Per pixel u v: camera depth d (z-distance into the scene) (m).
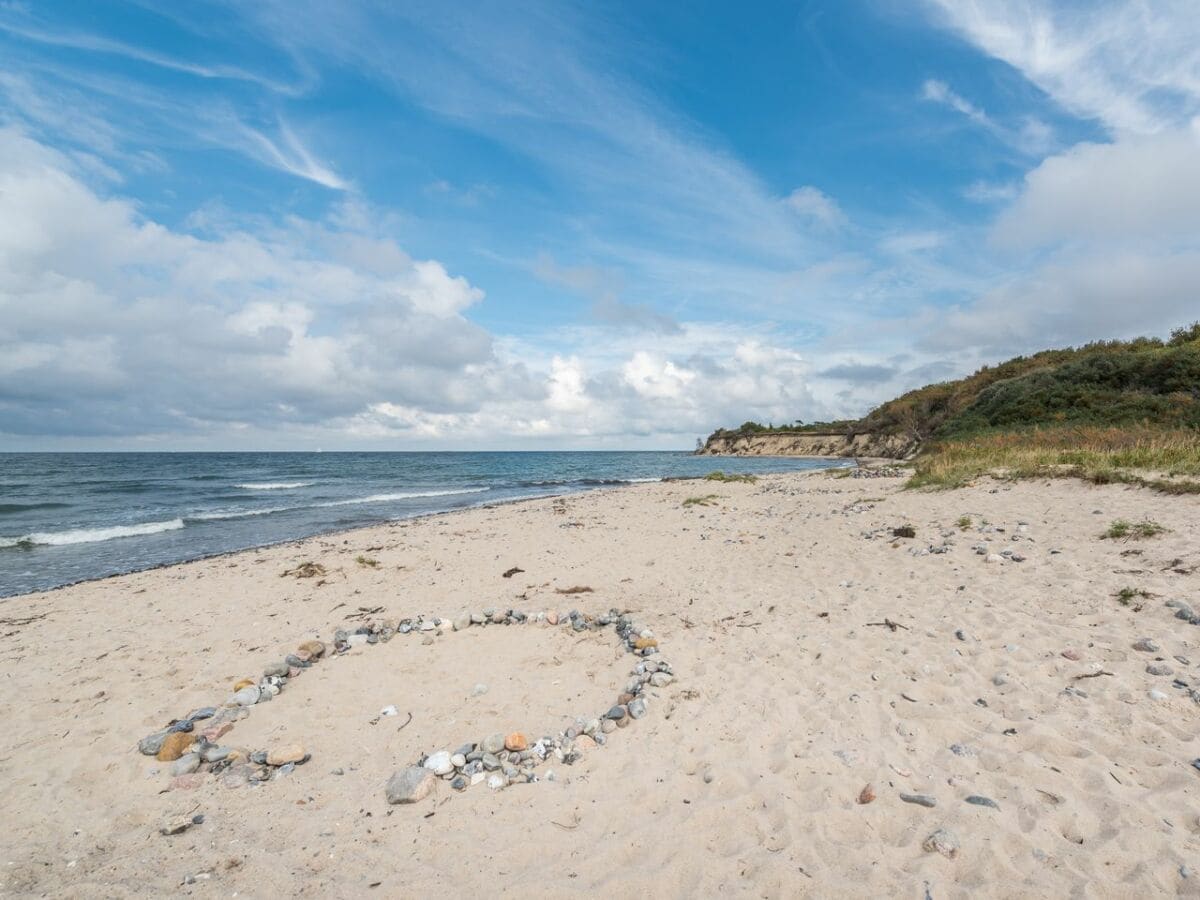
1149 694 4.03
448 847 3.16
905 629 5.83
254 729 4.58
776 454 94.75
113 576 11.38
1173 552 6.81
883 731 4.02
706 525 14.23
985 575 7.22
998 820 3.02
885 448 60.56
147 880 2.95
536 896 2.79
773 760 3.77
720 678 5.11
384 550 12.73
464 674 5.52
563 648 6.11
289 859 3.10
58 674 5.94
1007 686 4.41
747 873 2.86
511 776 3.80
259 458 112.88
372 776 3.92
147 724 4.73
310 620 7.60
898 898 2.62
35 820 3.49
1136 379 26.05
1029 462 14.73
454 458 139.12
